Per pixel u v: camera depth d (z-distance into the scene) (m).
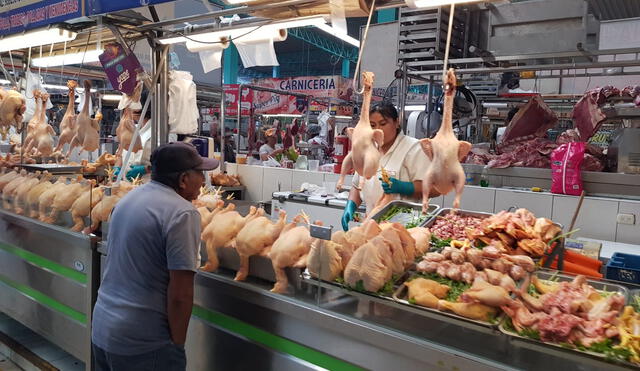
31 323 3.56
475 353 1.66
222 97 6.32
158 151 2.12
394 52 6.12
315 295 2.11
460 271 1.89
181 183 2.11
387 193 2.87
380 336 1.82
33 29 3.61
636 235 3.69
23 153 4.52
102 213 2.96
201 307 2.55
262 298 2.22
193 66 8.29
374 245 1.92
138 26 3.28
